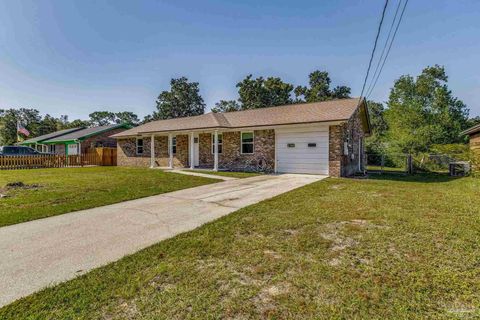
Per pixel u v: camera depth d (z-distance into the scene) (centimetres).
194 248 361
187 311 225
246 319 213
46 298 247
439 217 488
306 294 247
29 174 1338
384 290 250
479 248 346
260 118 1530
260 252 344
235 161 1562
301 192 764
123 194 767
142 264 316
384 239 381
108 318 217
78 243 392
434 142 2783
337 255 332
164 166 1934
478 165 1240
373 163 2345
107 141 2773
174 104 4972
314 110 1411
